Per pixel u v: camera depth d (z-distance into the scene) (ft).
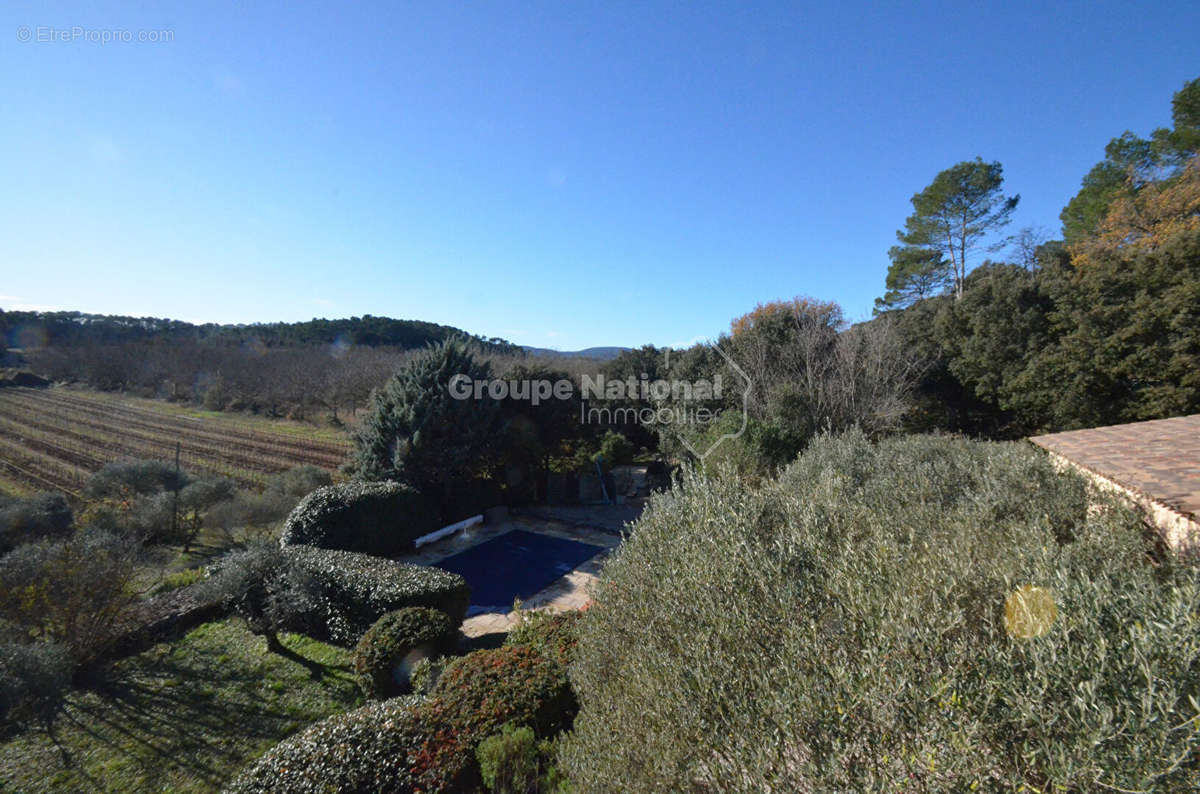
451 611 23.31
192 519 38.60
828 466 20.62
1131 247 46.65
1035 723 5.11
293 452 63.41
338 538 31.68
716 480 13.53
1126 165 64.59
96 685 19.98
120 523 34.68
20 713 17.13
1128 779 4.49
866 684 5.93
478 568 33.68
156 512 35.76
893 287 95.55
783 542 9.64
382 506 34.30
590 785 8.96
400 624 19.92
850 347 47.26
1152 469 14.97
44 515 33.81
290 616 23.08
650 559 11.12
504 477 47.09
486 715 13.88
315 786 11.66
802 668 6.77
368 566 25.16
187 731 17.66
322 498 32.50
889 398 44.60
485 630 25.59
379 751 12.71
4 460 52.16
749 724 6.69
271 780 11.84
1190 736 4.52
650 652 8.89
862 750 5.53
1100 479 16.69
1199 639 5.18
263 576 23.44
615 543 38.70
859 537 10.72
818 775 5.60
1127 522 13.84
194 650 22.58
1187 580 6.88
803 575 8.66
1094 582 6.60
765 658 7.35
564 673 15.33
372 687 18.45
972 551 9.05
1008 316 52.39
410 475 38.99
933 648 5.91
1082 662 5.29
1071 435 22.31
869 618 6.78
